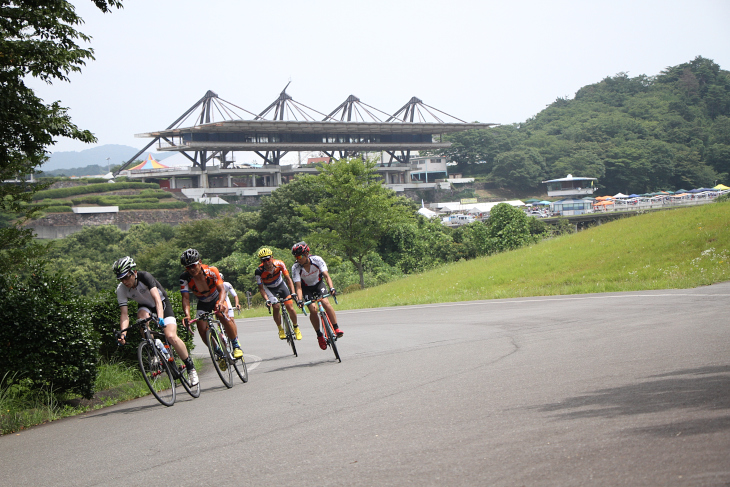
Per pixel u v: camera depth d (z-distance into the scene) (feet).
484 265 104.53
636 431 13.05
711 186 625.41
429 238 211.00
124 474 14.11
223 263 208.74
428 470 11.98
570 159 619.26
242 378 27.91
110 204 379.14
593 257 89.51
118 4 33.47
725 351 22.25
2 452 18.21
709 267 69.31
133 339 32.12
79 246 286.25
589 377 20.01
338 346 38.65
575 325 37.27
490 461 12.12
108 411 24.38
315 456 13.84
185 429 18.49
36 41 31.71
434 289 92.17
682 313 37.37
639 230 98.17
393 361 28.99
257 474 12.95
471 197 593.01
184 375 25.05
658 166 620.90
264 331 61.31
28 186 43.60
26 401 24.61
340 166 132.77
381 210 135.03
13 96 30.63
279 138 494.18
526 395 18.15
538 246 112.16
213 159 530.27
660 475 10.42
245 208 428.97
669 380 18.02
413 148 548.31
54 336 24.81
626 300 50.62
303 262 30.78
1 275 27.48
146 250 264.93
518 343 31.35
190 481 12.96
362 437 15.11
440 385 21.29
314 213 138.31
